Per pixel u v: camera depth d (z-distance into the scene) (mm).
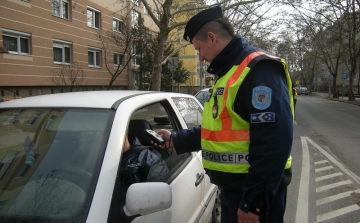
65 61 17375
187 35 1932
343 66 48781
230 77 1688
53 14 16062
